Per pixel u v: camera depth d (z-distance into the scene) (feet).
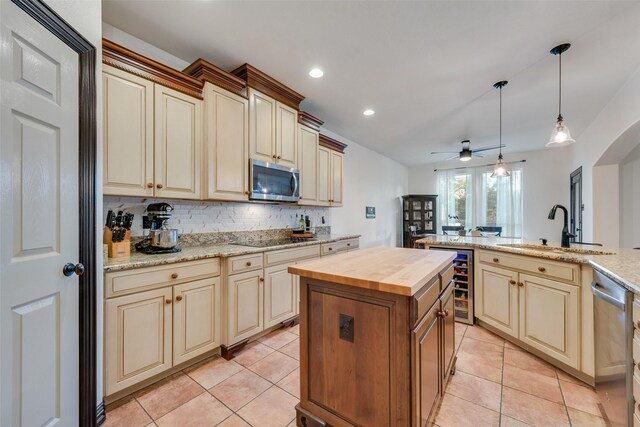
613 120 10.62
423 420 4.05
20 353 3.55
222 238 9.13
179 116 6.96
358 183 17.35
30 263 3.67
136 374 5.55
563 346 6.32
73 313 4.39
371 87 9.62
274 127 9.26
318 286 4.52
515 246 8.33
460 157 16.66
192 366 6.72
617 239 13.06
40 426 3.83
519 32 6.71
